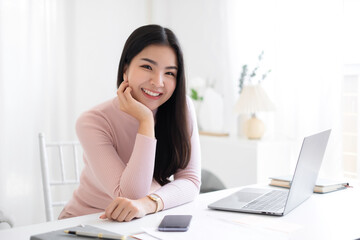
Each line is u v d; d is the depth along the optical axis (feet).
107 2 11.22
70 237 2.84
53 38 10.43
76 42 10.75
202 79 11.07
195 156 4.82
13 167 9.90
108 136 4.45
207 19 10.89
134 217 3.55
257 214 3.69
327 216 3.63
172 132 4.60
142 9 11.93
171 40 4.20
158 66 4.15
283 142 8.79
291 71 8.89
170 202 3.92
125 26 11.60
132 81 4.18
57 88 10.52
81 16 10.82
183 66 4.38
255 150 8.52
